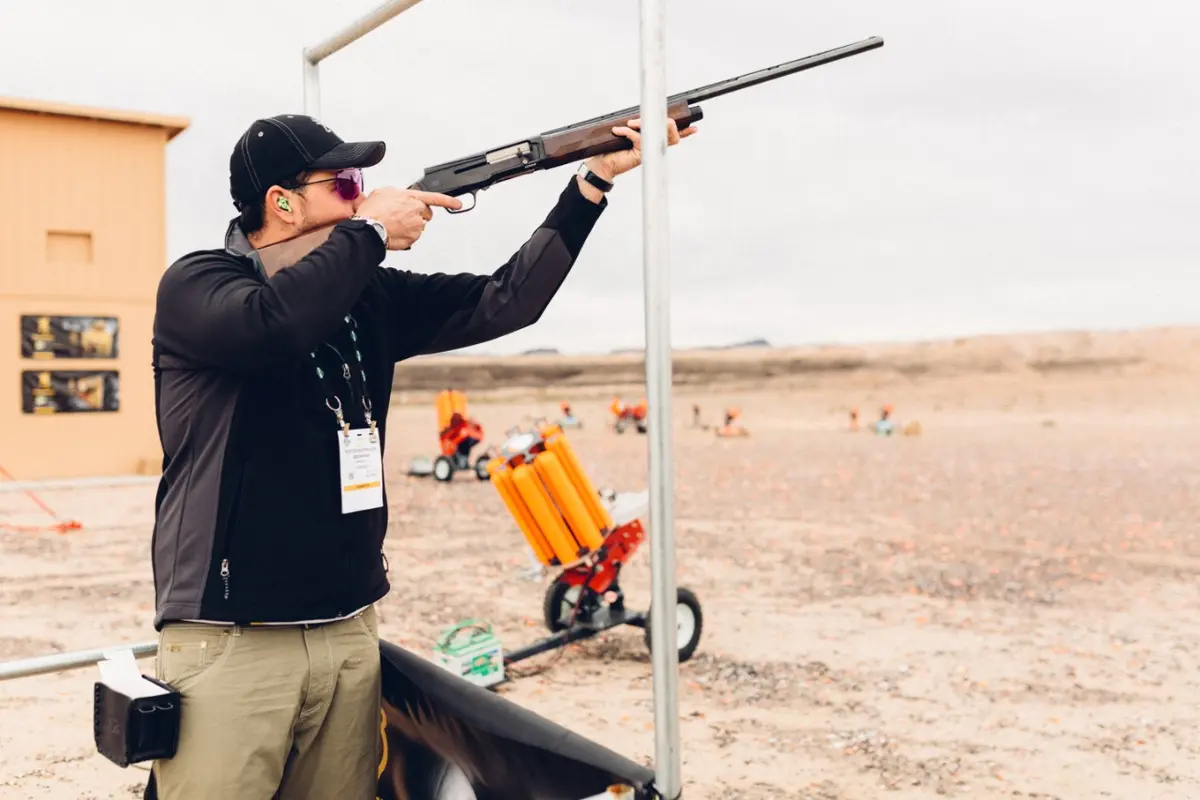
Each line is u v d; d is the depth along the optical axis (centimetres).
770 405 4731
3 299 1481
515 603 712
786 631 633
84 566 856
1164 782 393
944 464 1933
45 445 1516
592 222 204
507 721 176
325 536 175
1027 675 539
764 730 454
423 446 2673
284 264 182
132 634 625
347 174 184
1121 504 1295
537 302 204
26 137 1495
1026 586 778
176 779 168
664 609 150
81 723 460
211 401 170
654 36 144
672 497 150
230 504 168
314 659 176
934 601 726
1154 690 512
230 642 168
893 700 496
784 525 1113
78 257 1546
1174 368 5338
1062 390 4838
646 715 466
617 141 194
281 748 173
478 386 6856
